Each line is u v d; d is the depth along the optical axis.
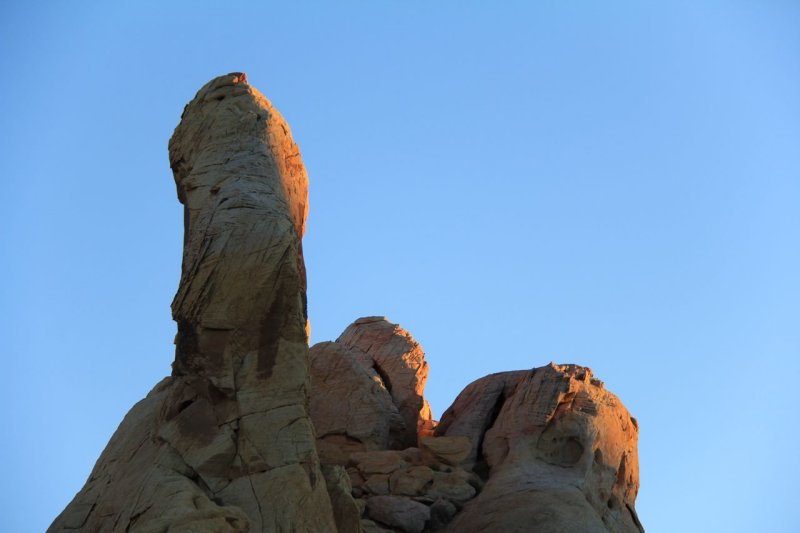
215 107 49.62
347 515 43.47
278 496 40.94
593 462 51.12
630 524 51.41
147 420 44.84
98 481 43.28
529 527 47.00
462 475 51.62
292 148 49.91
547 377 53.97
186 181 47.44
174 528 37.81
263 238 43.81
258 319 43.16
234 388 42.38
